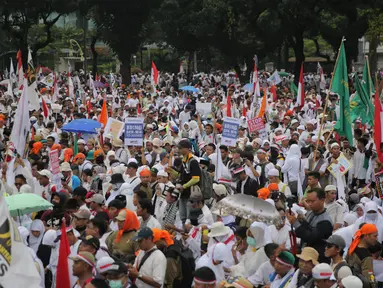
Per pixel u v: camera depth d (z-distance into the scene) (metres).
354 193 15.18
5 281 6.43
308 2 54.41
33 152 18.08
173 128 22.31
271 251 9.02
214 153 17.44
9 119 29.70
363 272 9.92
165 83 66.19
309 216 10.24
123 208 11.09
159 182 13.84
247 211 10.10
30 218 12.31
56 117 27.28
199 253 11.28
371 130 23.25
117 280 8.13
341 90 18.42
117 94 42.94
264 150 18.47
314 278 8.23
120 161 17.98
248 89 45.44
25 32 67.12
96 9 68.12
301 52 59.06
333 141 18.86
